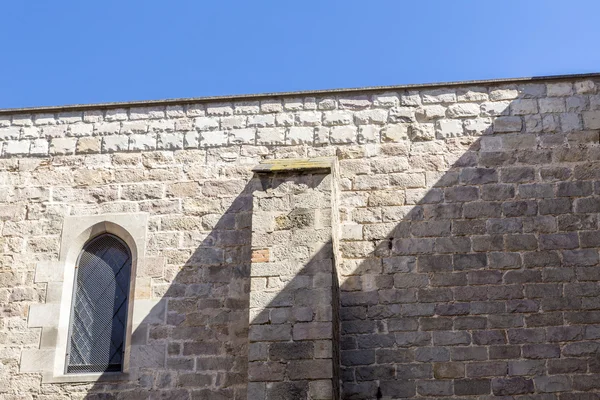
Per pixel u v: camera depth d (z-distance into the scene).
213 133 14.59
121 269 13.95
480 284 13.21
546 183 13.71
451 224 13.62
